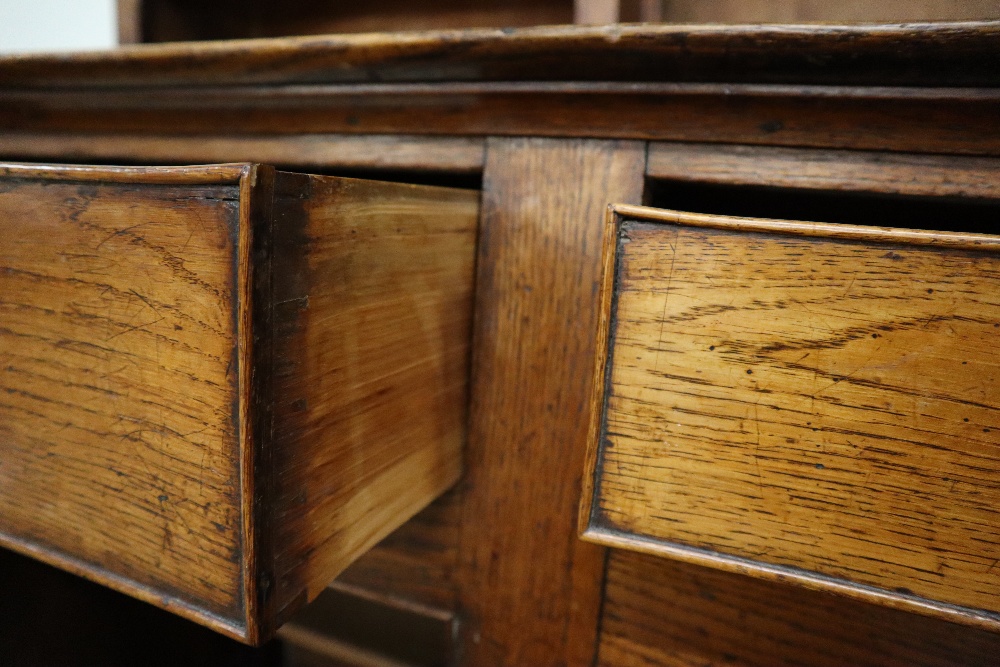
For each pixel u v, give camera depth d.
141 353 0.47
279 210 0.42
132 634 0.98
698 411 0.50
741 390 0.49
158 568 0.50
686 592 0.70
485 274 0.72
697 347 0.49
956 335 0.44
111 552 0.53
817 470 0.48
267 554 0.45
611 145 0.66
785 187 0.62
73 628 0.89
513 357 0.72
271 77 0.73
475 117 0.70
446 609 0.80
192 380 0.45
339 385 0.51
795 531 0.49
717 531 0.51
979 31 0.48
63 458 0.54
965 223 0.79
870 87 0.56
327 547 0.52
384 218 0.54
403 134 0.74
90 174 0.46
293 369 0.46
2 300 0.54
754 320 0.48
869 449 0.47
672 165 0.64
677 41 0.56
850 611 0.64
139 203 0.45
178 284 0.44
